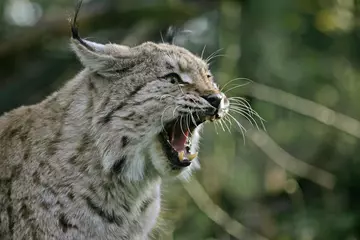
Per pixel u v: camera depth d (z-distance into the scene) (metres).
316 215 20.47
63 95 12.13
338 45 25.45
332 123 21.47
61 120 11.84
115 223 11.87
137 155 11.73
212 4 22.73
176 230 19.62
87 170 11.57
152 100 11.64
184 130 12.02
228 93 19.94
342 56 25.42
